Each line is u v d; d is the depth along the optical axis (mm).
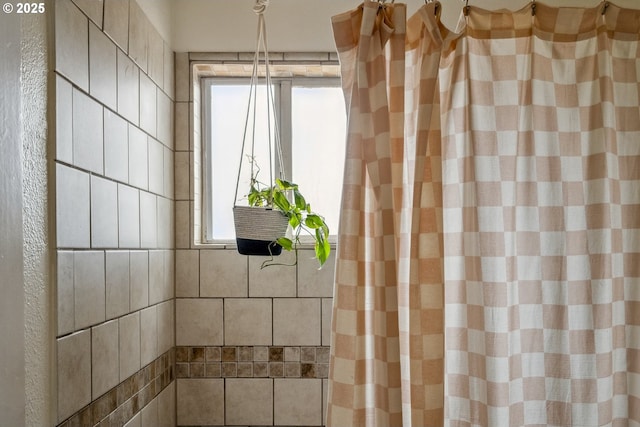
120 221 1509
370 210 1090
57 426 1134
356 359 1059
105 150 1404
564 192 1084
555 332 1075
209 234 2215
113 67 1466
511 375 1058
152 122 1823
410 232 1047
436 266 1051
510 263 1064
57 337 1136
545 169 1086
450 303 1113
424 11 1048
